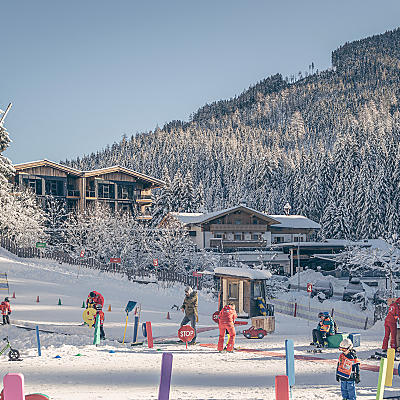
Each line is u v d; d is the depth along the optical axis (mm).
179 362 16016
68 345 19969
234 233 78375
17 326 24562
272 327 25688
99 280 45812
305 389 12141
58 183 81812
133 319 29047
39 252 53531
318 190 121062
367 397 11414
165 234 62312
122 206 87562
